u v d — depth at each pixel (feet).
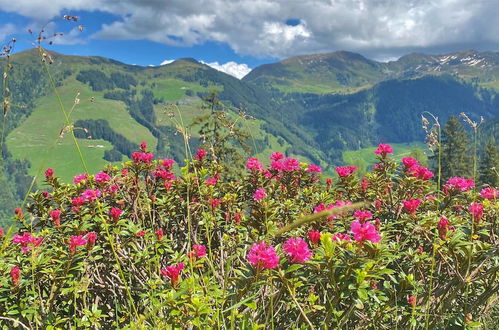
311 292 11.78
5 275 13.12
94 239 13.44
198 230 18.30
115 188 18.44
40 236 15.42
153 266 15.42
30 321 12.59
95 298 14.96
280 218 17.66
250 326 9.85
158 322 10.93
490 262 11.83
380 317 10.63
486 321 13.42
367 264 9.31
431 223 12.75
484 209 14.23
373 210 18.12
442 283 12.74
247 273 9.72
